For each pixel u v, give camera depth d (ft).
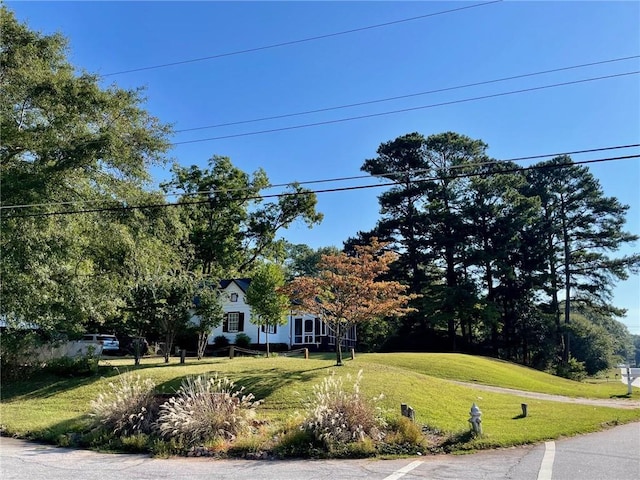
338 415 33.40
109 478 25.08
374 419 34.65
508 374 89.30
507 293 150.30
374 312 60.44
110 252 67.31
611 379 147.95
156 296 71.87
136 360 74.02
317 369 58.34
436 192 151.74
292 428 34.09
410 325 155.33
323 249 252.62
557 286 155.84
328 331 124.57
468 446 32.89
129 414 36.47
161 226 67.10
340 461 29.45
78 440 35.76
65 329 71.26
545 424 42.27
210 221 135.64
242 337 120.57
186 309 75.97
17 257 54.44
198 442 33.09
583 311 163.32
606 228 154.51
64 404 51.72
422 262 155.02
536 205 145.79
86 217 61.11
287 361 67.51
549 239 157.28
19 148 61.93
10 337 64.44
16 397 56.54
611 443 35.47
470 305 137.28
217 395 37.45
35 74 60.80
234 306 125.70
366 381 51.37
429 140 154.81
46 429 39.19
